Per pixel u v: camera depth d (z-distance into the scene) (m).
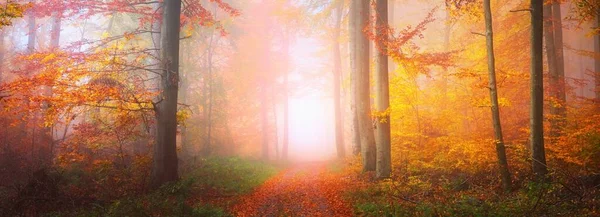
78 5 12.70
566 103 14.54
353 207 9.34
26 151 15.05
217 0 14.17
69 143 14.21
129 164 14.25
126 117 13.27
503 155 9.89
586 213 6.76
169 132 12.05
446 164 13.20
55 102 11.35
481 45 17.39
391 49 13.23
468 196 9.10
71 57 12.12
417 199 9.66
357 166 16.22
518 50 16.33
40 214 8.88
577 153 11.11
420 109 16.14
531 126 10.03
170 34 12.20
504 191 9.63
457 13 13.14
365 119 15.18
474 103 11.66
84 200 9.84
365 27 13.87
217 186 12.86
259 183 15.20
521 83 15.67
